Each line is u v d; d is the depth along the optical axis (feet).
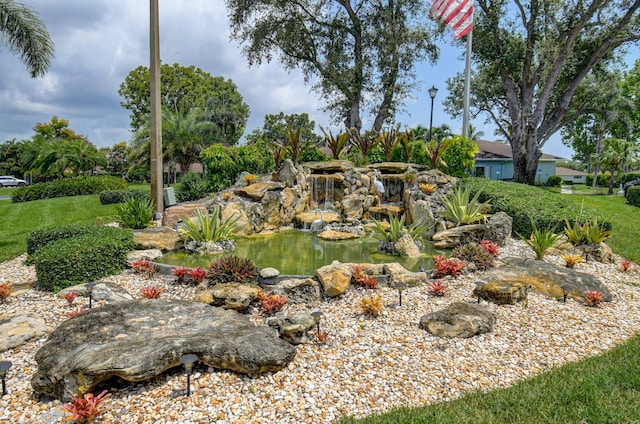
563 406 10.76
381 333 15.16
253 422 10.03
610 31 66.69
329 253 27.04
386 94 73.10
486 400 11.09
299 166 41.29
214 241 27.78
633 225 38.86
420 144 47.11
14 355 13.03
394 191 42.50
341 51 74.38
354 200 39.93
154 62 36.73
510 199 34.50
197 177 49.90
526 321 16.37
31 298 18.04
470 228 28.76
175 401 10.65
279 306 17.06
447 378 12.39
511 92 75.10
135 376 10.69
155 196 37.65
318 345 14.16
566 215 29.48
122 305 14.99
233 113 127.54
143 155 94.17
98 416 10.01
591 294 18.44
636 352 13.96
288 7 72.33
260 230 35.40
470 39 49.14
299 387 11.64
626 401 10.96
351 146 56.54
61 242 21.39
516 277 21.02
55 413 10.27
